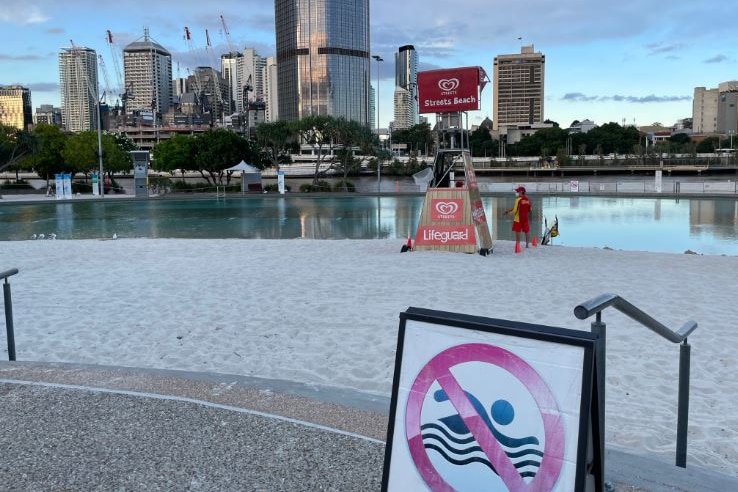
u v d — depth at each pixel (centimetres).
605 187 5475
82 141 6444
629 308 276
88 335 823
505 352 238
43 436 411
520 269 1337
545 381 229
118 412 452
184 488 341
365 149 6394
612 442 482
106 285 1191
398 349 264
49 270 1386
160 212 3681
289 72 18500
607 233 2423
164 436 409
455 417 247
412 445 256
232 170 5506
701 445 479
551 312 916
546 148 14012
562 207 3684
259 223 2941
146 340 797
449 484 246
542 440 228
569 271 1306
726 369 655
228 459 375
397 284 1162
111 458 378
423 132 13688
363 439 400
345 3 18188
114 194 5694
